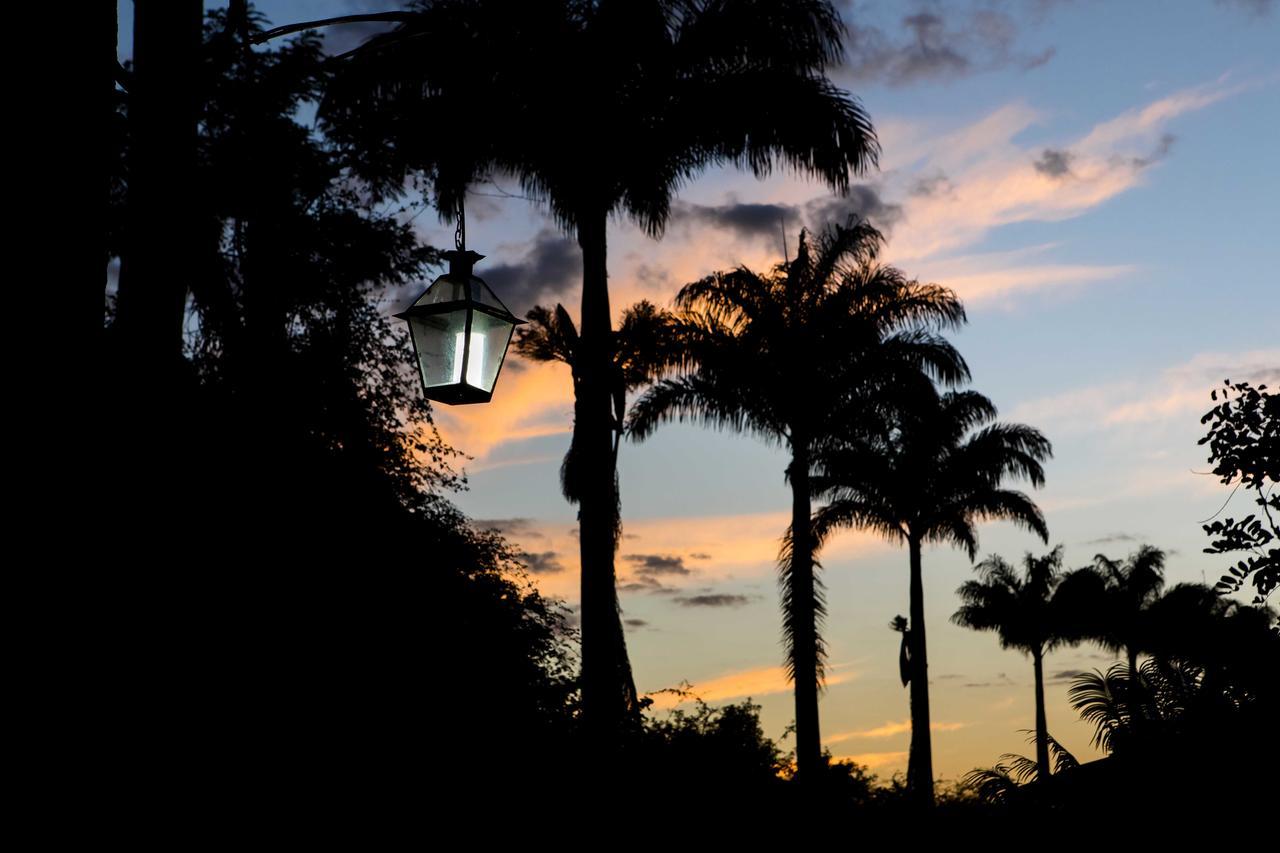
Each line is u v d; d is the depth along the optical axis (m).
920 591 33.78
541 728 8.86
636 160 15.15
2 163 3.44
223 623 6.11
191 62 6.77
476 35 14.05
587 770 9.05
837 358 26.75
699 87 15.37
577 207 14.76
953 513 33.78
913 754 31.89
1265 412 9.78
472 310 7.48
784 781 12.38
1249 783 13.07
